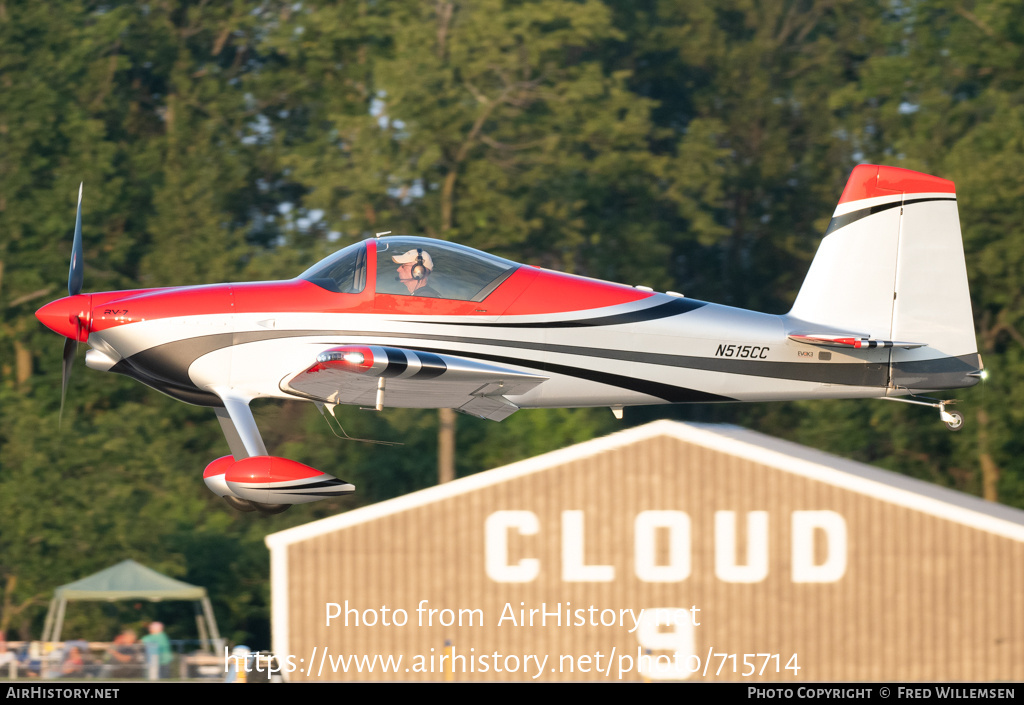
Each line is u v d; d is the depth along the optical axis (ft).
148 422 273.13
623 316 111.86
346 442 281.95
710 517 130.21
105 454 259.39
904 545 129.90
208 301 108.06
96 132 276.62
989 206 278.67
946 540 129.70
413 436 281.74
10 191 266.16
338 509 281.33
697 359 113.91
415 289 107.45
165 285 281.95
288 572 129.90
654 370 113.09
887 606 129.08
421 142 267.80
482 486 130.72
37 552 243.19
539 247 295.28
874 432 303.89
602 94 293.64
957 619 128.57
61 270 275.80
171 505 270.05
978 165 278.26
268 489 106.63
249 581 263.90
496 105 281.13
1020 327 291.58
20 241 270.26
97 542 243.81
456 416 282.97
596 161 289.94
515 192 289.33
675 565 129.70
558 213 285.64
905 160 294.46
